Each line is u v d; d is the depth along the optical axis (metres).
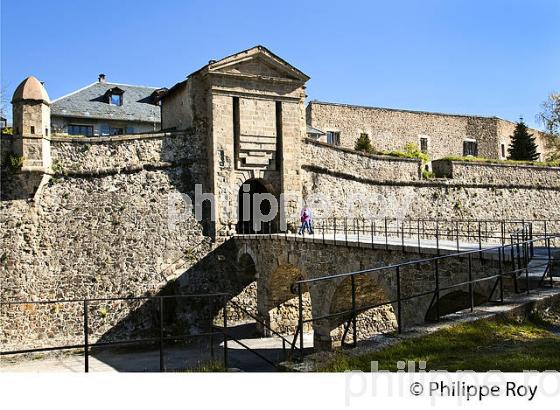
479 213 40.47
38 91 25.97
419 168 38.25
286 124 32.22
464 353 9.37
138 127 43.78
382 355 9.41
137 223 28.55
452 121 56.19
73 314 26.61
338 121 48.66
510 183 42.41
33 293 25.81
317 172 33.41
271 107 32.03
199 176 30.52
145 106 45.28
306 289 28.19
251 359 23.22
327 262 22.31
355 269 20.38
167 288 28.69
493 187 41.47
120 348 26.80
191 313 28.89
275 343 26.47
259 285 28.23
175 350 25.94
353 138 49.28
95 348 26.53
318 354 9.99
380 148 50.88
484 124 58.53
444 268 16.12
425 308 16.72
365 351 9.70
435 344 9.80
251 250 28.92
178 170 30.02
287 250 25.47
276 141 32.16
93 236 27.42
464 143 56.97
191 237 29.80
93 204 27.59
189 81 30.92
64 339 26.23
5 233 25.52
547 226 43.97
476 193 40.59
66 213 26.92
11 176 25.75
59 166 27.00
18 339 25.33
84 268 27.05
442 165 40.34
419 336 10.26
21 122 25.66
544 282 13.56
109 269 27.58
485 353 9.33
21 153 25.56
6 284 25.33
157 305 28.36
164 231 29.17
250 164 31.27
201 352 25.17
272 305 27.95
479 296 15.12
